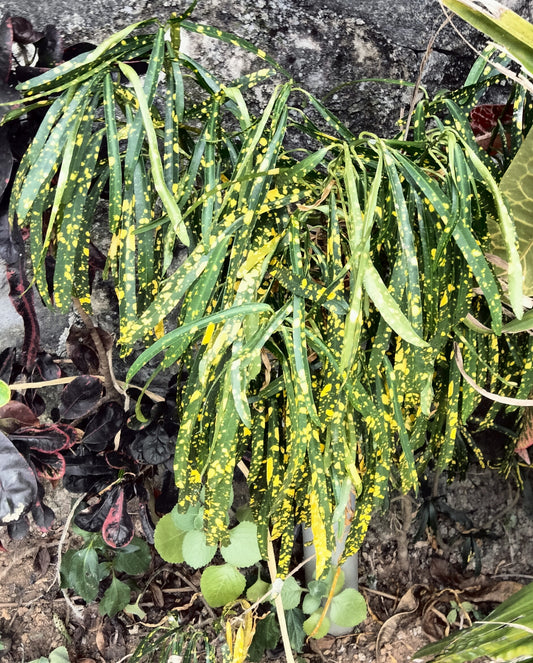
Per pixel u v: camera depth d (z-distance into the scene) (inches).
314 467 13.4
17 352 21.8
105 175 15.7
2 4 19.5
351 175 13.0
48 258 18.2
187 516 21.4
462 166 13.4
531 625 14.9
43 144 13.7
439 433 19.6
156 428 20.0
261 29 22.2
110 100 13.7
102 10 20.6
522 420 21.3
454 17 25.0
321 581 23.3
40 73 15.1
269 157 13.2
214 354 12.8
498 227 15.3
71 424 21.0
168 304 13.1
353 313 12.0
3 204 15.5
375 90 23.9
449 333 15.6
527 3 25.2
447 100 15.8
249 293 13.3
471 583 27.6
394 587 27.2
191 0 21.3
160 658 22.3
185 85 21.8
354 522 15.7
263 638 22.7
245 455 21.5
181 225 12.5
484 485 29.2
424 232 14.0
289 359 13.5
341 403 13.8
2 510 16.7
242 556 21.8
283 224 14.3
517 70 19.3
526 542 28.9
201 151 14.3
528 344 17.0
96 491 20.6
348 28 23.1
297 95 23.0
